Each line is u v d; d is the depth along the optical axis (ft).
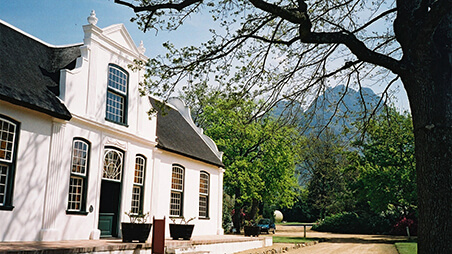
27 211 36.73
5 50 40.09
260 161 104.32
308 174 206.90
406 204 112.68
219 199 78.23
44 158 38.96
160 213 57.88
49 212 38.88
